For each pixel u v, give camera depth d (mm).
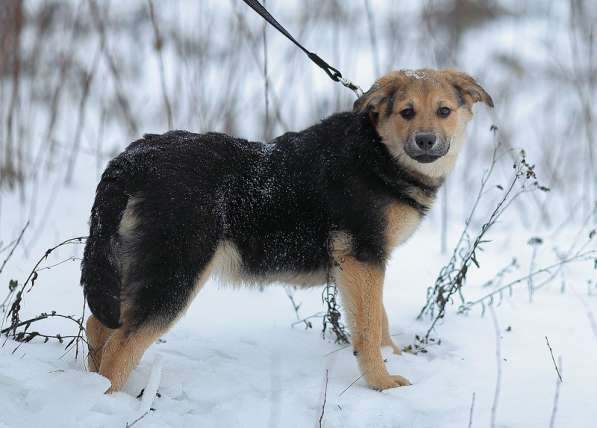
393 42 14375
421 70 7457
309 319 8352
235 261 6816
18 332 6961
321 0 14477
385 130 7012
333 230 6902
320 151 7012
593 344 7531
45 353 6602
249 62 14242
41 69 14453
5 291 8242
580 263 10031
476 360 7254
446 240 11461
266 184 6805
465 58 18969
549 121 16891
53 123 12398
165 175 6309
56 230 10281
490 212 13352
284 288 9078
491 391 6570
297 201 6852
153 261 6148
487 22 20922
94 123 15344
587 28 18359
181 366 6949
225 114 12789
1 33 11922
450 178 15211
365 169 6914
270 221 6777
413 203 7086
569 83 18438
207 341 7609
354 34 16938
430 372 7098
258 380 6773
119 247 6203
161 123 14719
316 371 7109
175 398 6355
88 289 5973
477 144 16000
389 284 9492
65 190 12125
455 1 19875
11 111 11789
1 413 5406
